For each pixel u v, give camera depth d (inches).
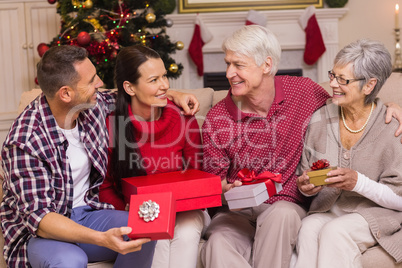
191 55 191.2
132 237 60.9
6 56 185.6
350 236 69.6
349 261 68.7
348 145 77.4
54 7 183.9
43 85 66.9
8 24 184.5
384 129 74.7
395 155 72.7
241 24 192.4
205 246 73.5
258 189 70.6
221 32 193.0
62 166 69.5
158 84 74.2
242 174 75.1
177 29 193.3
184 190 70.0
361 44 73.7
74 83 66.8
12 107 187.9
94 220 71.3
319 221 74.2
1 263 72.6
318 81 195.5
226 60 76.6
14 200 67.8
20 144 65.5
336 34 192.9
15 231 67.8
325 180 70.7
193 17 190.7
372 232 70.4
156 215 60.7
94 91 69.3
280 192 79.6
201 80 196.2
